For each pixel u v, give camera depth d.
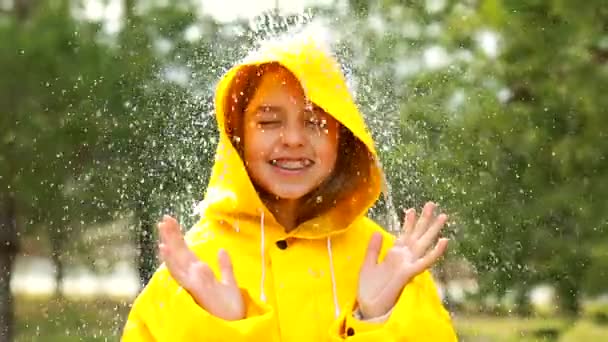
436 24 10.11
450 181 8.80
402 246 3.43
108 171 10.43
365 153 3.65
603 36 9.73
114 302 10.23
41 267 12.20
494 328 9.09
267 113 3.49
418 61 9.76
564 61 9.76
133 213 9.66
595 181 9.27
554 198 9.12
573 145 9.36
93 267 10.41
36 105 11.42
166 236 3.27
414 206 8.00
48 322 10.82
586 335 9.41
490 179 9.02
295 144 3.45
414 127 9.02
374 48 9.63
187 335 3.18
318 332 3.38
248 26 8.31
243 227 3.52
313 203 3.62
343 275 3.50
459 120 9.15
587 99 9.52
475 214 8.84
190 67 9.96
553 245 9.06
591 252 9.16
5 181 11.59
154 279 3.43
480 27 10.04
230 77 3.57
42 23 11.86
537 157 9.23
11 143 11.46
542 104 9.52
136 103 10.51
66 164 10.93
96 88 10.87
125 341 3.38
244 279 3.43
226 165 3.57
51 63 11.48
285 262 3.46
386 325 3.27
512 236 9.01
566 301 9.30
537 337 9.00
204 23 10.22
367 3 9.64
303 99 3.48
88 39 11.50
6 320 11.73
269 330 3.24
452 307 8.93
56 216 11.02
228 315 3.26
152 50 10.72
